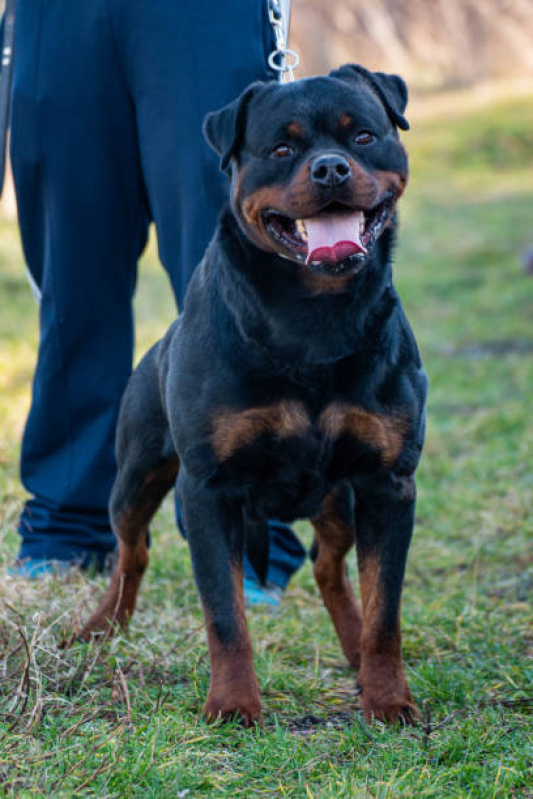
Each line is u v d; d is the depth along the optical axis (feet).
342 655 12.16
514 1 116.26
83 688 10.41
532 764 8.64
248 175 10.13
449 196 66.95
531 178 72.28
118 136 13.60
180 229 13.25
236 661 9.80
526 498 18.45
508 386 27.78
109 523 14.94
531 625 12.76
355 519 10.64
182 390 10.31
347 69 10.72
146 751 8.45
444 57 114.01
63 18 13.32
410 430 10.32
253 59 13.01
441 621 13.01
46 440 14.83
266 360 9.95
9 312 32.30
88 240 13.89
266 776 8.45
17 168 13.94
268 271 9.97
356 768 8.54
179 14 12.87
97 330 14.37
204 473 10.20
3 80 14.29
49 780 8.02
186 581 14.48
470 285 42.93
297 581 15.14
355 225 9.73
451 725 9.59
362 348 10.02
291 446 10.24
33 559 14.48
